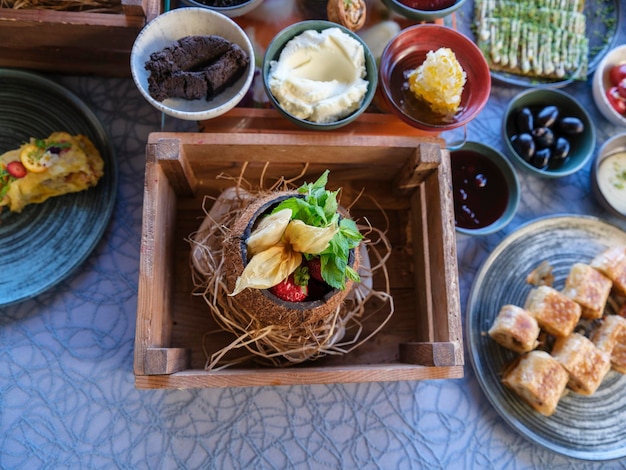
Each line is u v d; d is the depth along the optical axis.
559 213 0.63
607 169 0.63
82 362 0.52
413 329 0.52
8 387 0.51
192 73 0.46
